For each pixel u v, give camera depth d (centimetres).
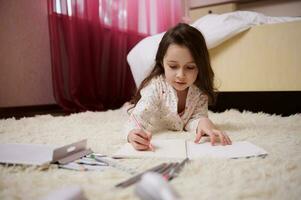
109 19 212
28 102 190
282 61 140
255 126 103
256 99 163
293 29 135
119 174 53
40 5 192
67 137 89
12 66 180
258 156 63
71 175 53
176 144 72
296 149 69
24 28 185
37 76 194
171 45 85
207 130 79
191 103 99
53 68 182
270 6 257
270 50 142
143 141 68
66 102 187
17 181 50
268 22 151
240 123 110
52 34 179
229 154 64
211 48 154
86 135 91
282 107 157
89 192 45
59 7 181
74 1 186
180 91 96
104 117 135
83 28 193
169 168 54
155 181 31
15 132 98
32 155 61
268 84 145
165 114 98
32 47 190
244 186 46
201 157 61
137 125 85
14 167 56
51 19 178
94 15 201
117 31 218
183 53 84
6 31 176
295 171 53
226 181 49
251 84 149
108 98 218
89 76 197
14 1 179
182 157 62
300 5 245
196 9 277
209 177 51
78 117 134
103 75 212
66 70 187
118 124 112
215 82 151
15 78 182
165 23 269
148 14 247
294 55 136
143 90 100
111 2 213
